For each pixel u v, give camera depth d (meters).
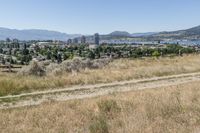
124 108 11.03
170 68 27.92
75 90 19.62
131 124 8.52
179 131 7.93
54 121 9.68
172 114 9.92
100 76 23.47
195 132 7.86
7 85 19.39
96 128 8.46
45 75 25.66
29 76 24.52
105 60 33.91
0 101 16.48
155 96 13.41
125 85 21.22
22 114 11.07
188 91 14.51
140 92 15.70
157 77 24.92
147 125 8.43
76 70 27.20
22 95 18.17
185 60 36.44
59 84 21.03
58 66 28.25
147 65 31.88
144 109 10.48
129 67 30.44
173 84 20.58
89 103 12.47
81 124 9.27
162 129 8.09
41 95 18.12
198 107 10.41
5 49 188.00
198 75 25.66
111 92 17.66
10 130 8.75
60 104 12.80
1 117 10.58
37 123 9.52
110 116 10.17
